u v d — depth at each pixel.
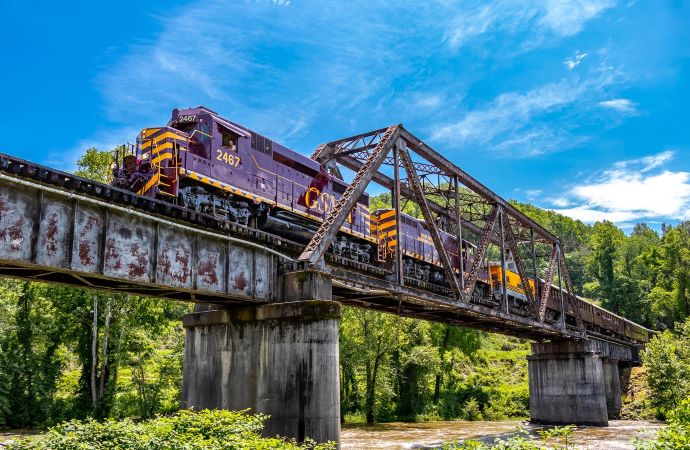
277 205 22.70
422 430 43.66
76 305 42.78
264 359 16.98
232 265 16.75
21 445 10.01
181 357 45.69
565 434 9.06
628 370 61.88
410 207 119.69
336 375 16.47
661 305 90.81
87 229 13.04
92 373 40.59
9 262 11.55
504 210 32.66
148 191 17.67
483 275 39.53
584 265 148.50
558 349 45.38
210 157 19.94
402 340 52.62
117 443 10.40
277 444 10.43
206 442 10.33
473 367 71.12
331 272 17.88
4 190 11.58
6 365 39.19
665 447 8.97
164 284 14.67
